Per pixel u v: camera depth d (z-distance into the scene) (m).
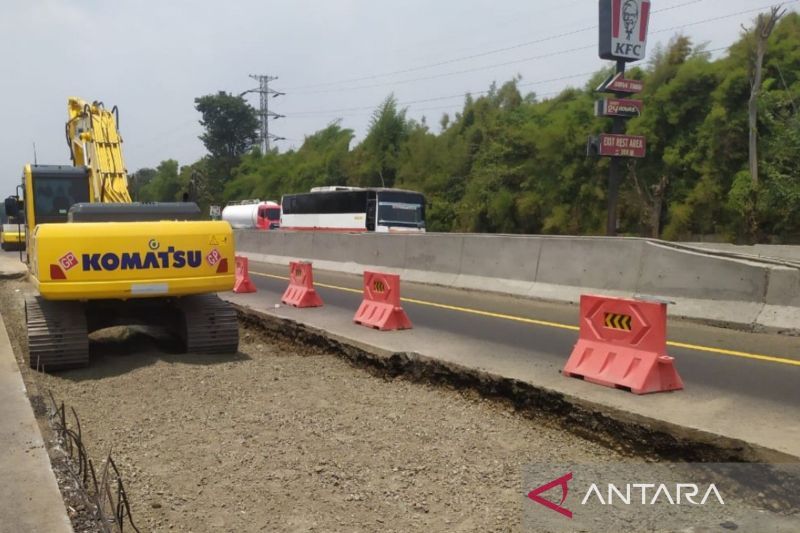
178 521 4.39
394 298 10.28
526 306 12.65
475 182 51.28
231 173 96.94
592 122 43.81
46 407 6.73
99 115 13.89
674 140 40.00
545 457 5.45
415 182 58.28
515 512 4.43
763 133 36.53
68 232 8.55
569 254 13.01
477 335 9.77
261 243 26.58
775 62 36.75
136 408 6.98
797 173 33.50
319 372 8.62
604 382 6.64
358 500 4.66
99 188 13.21
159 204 9.98
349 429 6.14
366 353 8.91
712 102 38.50
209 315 9.74
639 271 11.48
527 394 6.74
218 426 6.30
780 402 6.08
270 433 6.06
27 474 4.90
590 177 44.03
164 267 8.95
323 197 38.94
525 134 48.66
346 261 20.59
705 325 9.99
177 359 9.38
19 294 17.48
